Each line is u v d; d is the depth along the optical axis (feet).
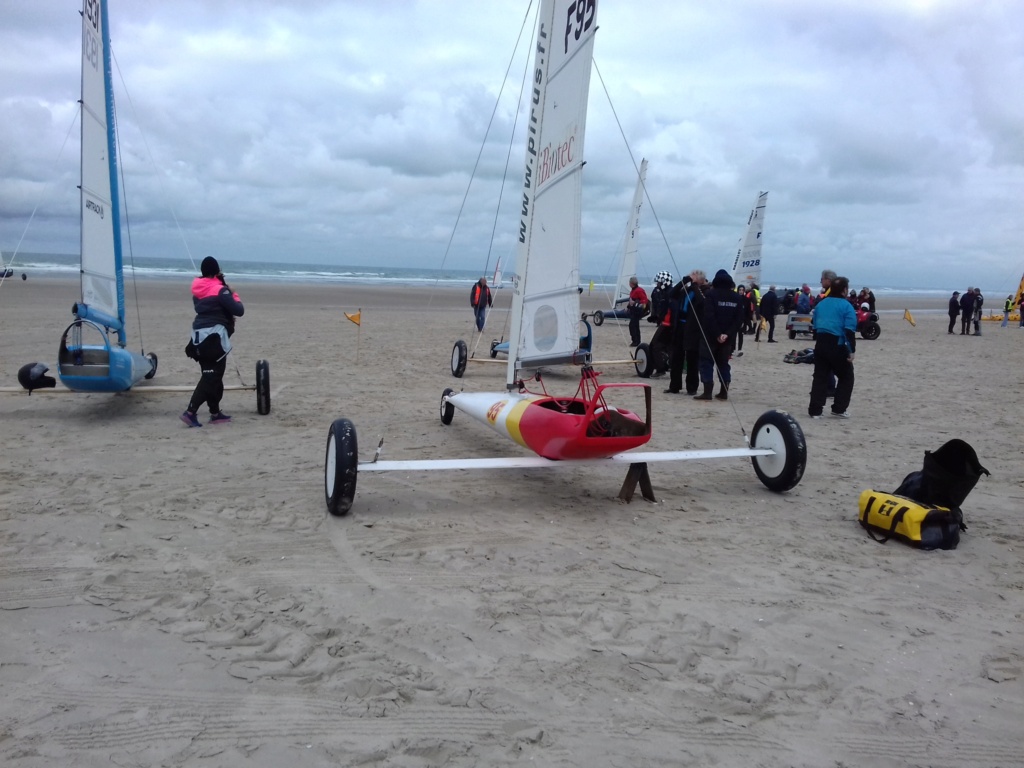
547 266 20.04
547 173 19.72
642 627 12.58
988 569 15.67
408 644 11.73
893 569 15.55
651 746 9.37
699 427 29.30
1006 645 12.35
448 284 251.80
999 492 21.58
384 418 29.27
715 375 39.88
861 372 50.21
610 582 14.44
